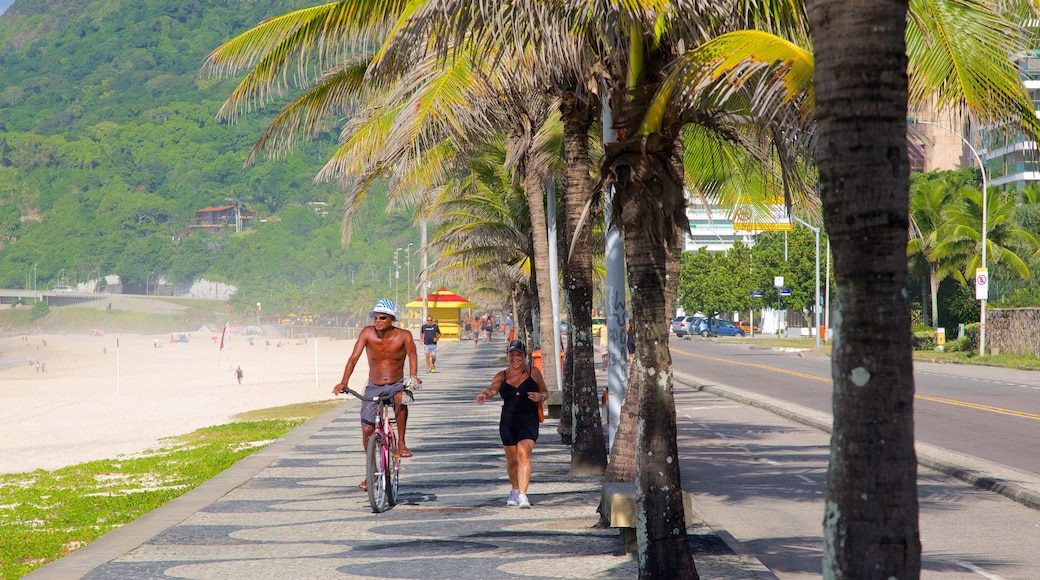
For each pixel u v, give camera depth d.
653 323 25.25
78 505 48.06
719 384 117.56
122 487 54.88
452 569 29.56
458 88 38.84
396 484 42.69
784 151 28.89
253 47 35.97
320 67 36.03
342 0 34.53
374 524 37.50
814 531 37.53
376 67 28.97
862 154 14.91
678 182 25.94
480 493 44.78
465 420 81.81
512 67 36.47
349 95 46.94
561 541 33.47
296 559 31.28
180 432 96.31
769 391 106.38
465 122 39.28
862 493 14.84
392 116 52.69
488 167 104.56
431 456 59.16
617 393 44.16
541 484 47.25
